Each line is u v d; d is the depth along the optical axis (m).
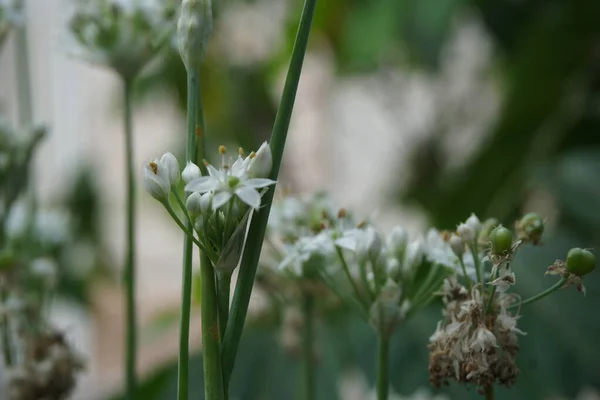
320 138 1.26
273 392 0.59
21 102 0.42
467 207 0.75
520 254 0.54
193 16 0.31
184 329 0.31
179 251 1.28
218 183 0.29
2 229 0.41
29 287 0.41
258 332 0.61
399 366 0.51
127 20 0.40
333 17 0.89
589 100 0.74
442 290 0.34
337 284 0.37
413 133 1.07
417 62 0.87
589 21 0.72
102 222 1.03
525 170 0.73
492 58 0.97
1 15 0.41
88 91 1.22
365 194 1.28
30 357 0.39
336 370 0.57
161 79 0.95
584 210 0.61
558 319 0.51
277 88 1.08
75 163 1.06
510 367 0.31
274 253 0.39
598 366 0.49
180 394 0.31
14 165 0.40
